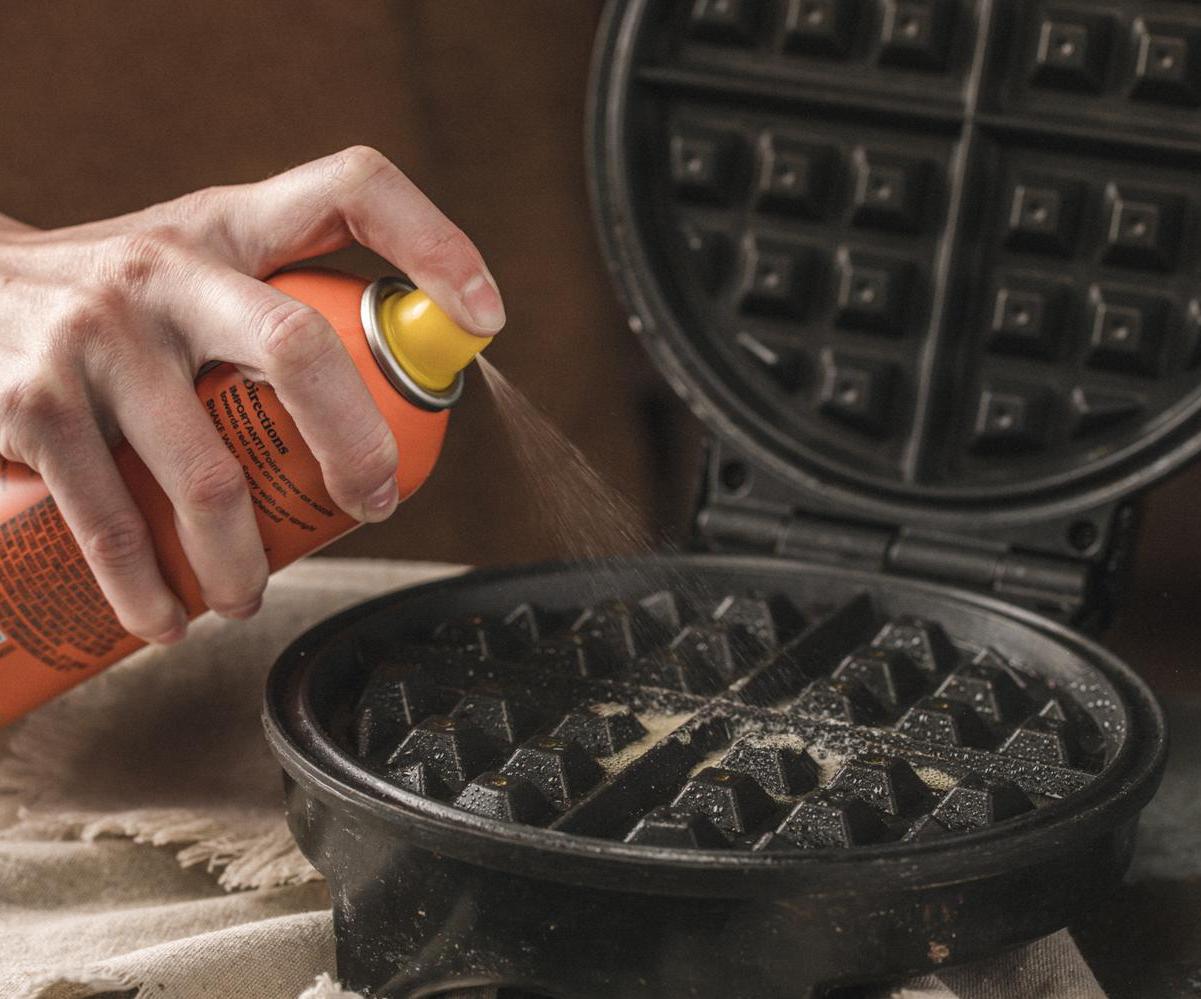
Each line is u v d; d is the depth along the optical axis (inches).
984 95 58.4
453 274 44.3
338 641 50.9
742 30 61.7
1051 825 36.8
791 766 44.1
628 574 60.2
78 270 46.5
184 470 43.8
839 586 59.3
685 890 34.4
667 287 63.7
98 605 48.6
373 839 38.5
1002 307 59.9
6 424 44.6
